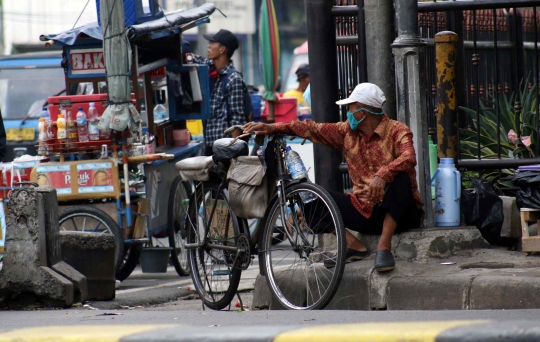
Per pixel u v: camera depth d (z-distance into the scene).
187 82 27.45
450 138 18.11
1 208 19.67
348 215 15.64
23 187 17.45
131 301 19.42
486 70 24.12
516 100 20.55
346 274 15.77
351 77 18.83
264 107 38.03
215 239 16.91
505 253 16.27
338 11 18.25
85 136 22.17
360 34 18.34
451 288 14.52
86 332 12.53
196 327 12.66
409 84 16.55
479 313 13.06
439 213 16.81
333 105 18.28
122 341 11.77
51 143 22.34
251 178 15.77
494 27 19.41
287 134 15.96
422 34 22.17
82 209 22.03
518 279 14.02
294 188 15.20
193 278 17.53
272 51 33.47
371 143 15.63
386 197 15.17
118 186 22.20
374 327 11.54
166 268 24.16
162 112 27.50
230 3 97.19
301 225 15.34
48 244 17.53
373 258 16.33
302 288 16.05
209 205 17.09
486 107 23.19
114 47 22.00
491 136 20.72
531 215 16.17
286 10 101.12
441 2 18.09
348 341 11.04
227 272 16.61
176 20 25.72
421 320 12.42
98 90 24.17
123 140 22.28
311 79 18.38
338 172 18.38
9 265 17.20
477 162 18.31
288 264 16.77
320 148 18.39
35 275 17.12
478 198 16.81
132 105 22.30
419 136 16.53
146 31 23.12
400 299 15.03
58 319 15.05
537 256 16.00
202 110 27.50
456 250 16.28
